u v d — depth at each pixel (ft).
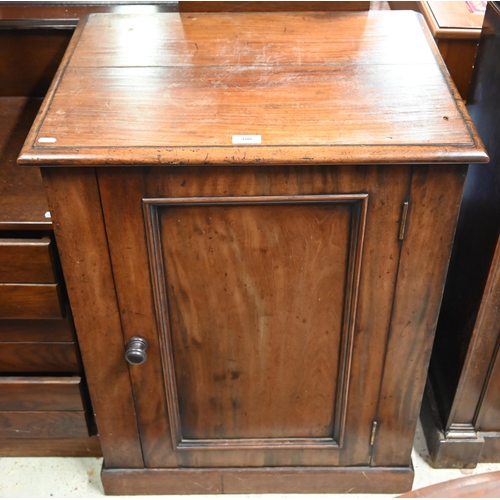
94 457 4.91
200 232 3.27
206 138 3.01
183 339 3.75
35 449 4.85
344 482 4.53
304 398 4.07
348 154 2.91
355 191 3.11
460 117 3.14
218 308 3.60
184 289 3.51
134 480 4.52
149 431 4.22
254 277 3.46
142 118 3.13
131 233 3.25
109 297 3.51
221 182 3.06
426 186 3.09
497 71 3.67
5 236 3.67
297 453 4.38
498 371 4.23
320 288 3.52
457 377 4.35
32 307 3.79
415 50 3.63
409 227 3.24
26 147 2.94
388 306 3.57
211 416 4.17
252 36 3.76
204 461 4.43
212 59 3.57
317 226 3.26
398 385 3.95
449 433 4.62
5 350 4.11
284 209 3.19
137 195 3.10
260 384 3.99
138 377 3.90
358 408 4.09
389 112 3.17
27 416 4.44
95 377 3.91
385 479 4.49
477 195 3.96
